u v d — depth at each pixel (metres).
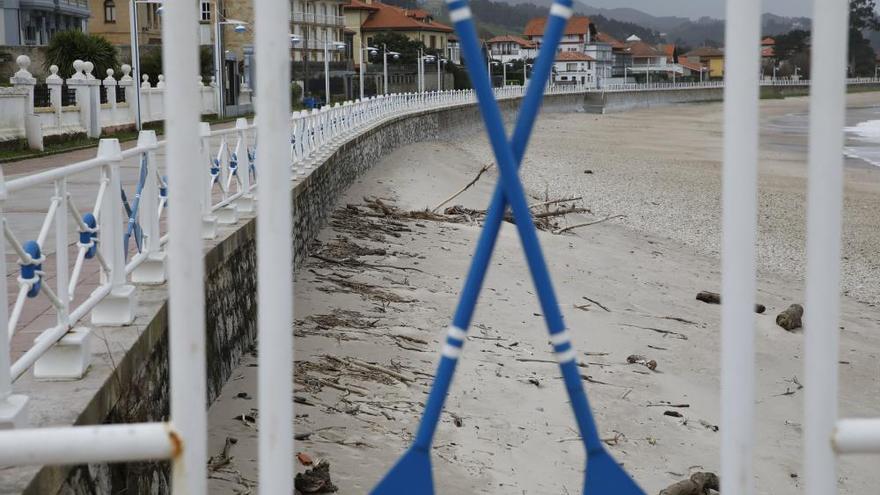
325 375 7.91
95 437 2.17
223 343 7.54
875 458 7.88
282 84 2.11
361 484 5.92
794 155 45.12
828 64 2.08
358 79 71.81
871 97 130.25
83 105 23.39
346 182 21.03
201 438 2.22
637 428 7.89
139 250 6.06
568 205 25.84
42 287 4.23
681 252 19.64
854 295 16.55
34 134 19.41
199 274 2.20
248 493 5.54
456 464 6.55
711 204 27.62
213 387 7.10
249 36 54.69
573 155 44.28
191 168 2.16
